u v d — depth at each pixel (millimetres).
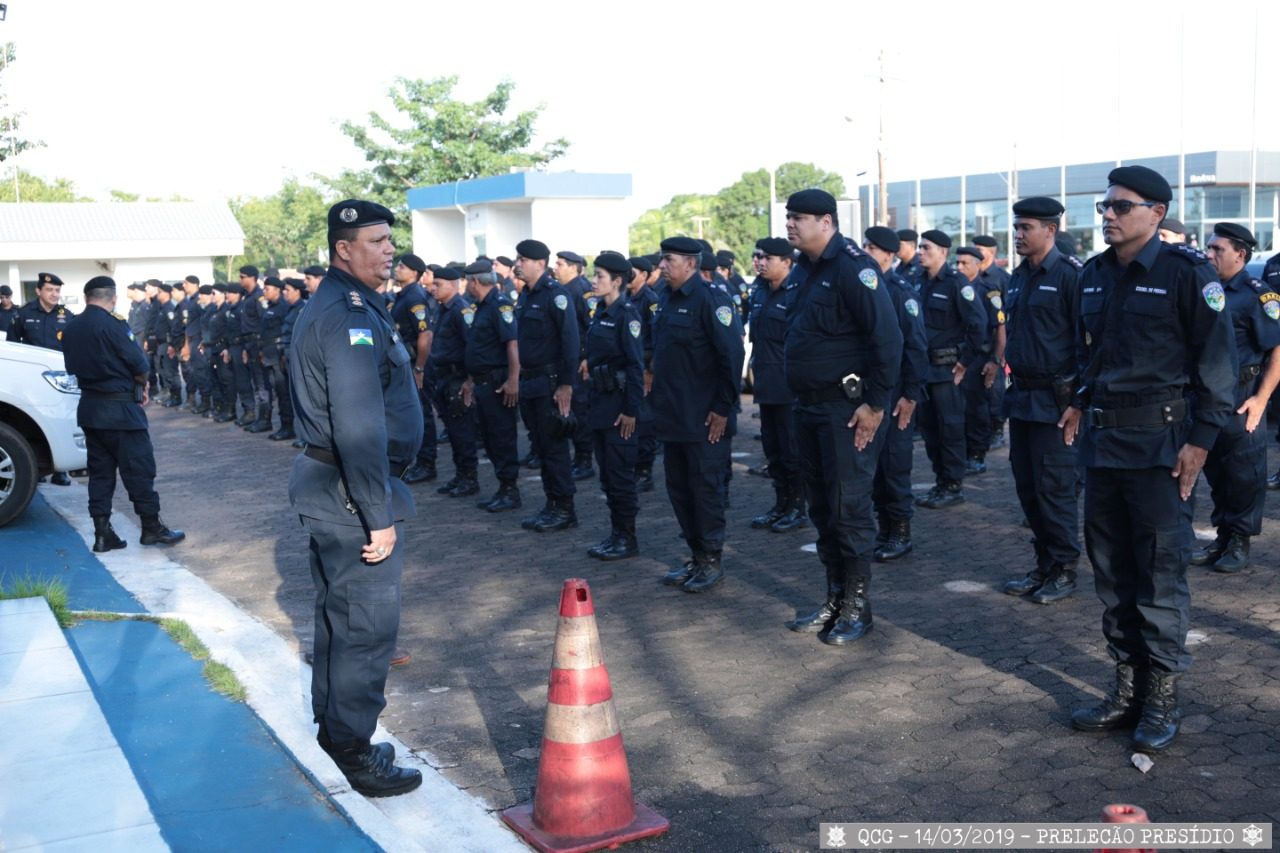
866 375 5719
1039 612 6250
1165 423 4414
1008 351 6473
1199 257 4371
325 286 4164
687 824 4000
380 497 4027
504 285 14867
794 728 4809
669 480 6980
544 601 6891
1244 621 5910
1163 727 4461
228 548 8562
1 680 5359
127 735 4852
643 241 61312
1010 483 9867
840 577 5996
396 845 3832
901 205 39500
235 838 3938
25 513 9805
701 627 6254
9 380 9062
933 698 5070
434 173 40000
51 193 59719
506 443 9539
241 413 18297
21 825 3963
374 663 4184
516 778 4449
